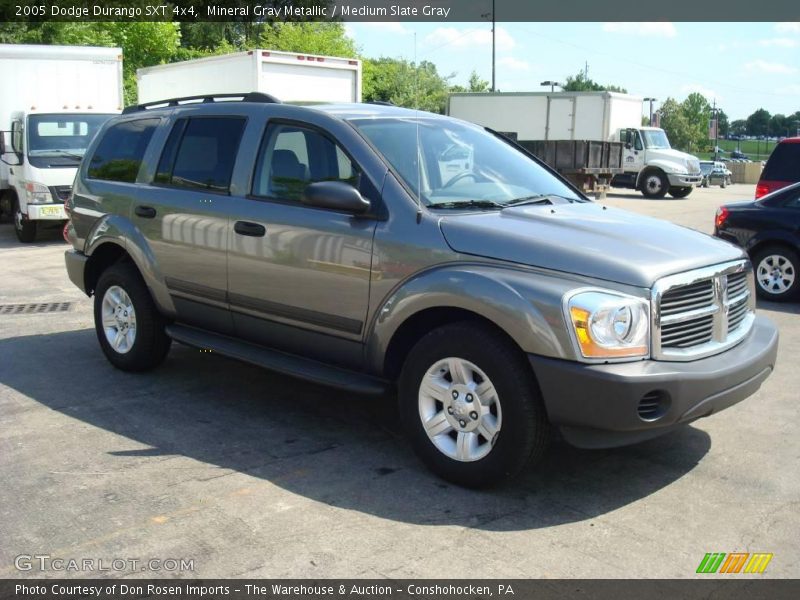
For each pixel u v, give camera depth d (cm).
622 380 366
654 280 383
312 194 443
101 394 565
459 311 416
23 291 948
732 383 405
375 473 435
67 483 418
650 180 2883
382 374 452
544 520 383
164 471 434
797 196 941
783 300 953
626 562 345
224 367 635
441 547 355
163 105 610
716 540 366
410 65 5188
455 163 491
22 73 1498
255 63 1584
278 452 463
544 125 2925
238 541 358
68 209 655
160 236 560
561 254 393
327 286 461
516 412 388
